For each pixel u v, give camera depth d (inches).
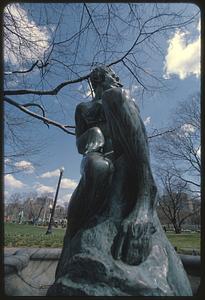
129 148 101.3
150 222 95.9
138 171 100.5
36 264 165.5
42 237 558.9
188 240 561.3
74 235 108.6
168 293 85.4
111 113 101.9
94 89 134.3
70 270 90.2
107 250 92.8
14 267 131.6
